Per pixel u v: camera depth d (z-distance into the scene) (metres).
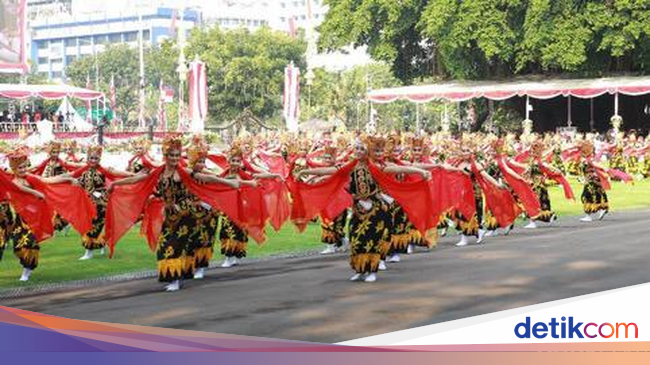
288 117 55.19
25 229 17.34
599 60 76.94
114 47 132.38
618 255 18.36
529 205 24.02
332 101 102.69
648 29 68.62
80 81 129.50
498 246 20.72
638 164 50.16
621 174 31.00
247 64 93.50
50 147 21.28
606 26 70.50
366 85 106.94
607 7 70.31
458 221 21.64
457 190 21.11
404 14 76.88
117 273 18.11
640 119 81.62
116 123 88.25
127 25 190.25
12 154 18.02
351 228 15.91
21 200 16.94
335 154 20.38
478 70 80.44
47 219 17.34
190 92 49.50
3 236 16.84
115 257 20.55
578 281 15.20
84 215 19.22
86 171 20.39
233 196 16.25
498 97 73.62
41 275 17.94
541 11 69.31
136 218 16.31
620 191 40.31
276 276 16.91
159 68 105.44
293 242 23.16
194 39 97.75
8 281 17.20
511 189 23.80
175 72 100.38
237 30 97.12
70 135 61.75
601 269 16.48
